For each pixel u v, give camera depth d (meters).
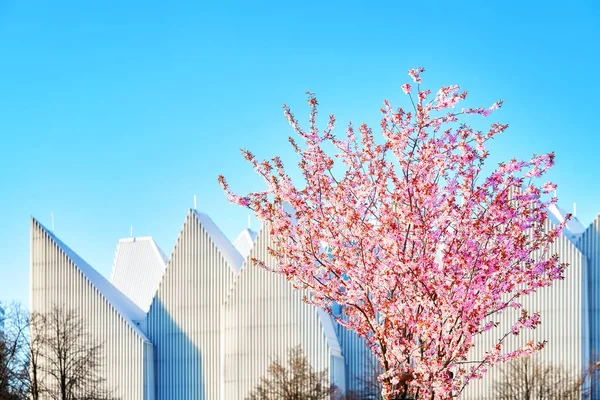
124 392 89.19
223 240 95.38
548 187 30.00
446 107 30.28
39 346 84.50
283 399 79.44
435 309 28.69
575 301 79.38
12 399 77.12
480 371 30.05
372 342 31.08
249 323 86.62
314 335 83.94
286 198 30.20
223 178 30.73
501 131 30.28
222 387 86.94
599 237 81.06
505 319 80.19
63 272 93.38
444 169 29.80
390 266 28.77
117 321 90.69
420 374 29.22
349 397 80.81
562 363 78.81
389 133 30.44
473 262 28.75
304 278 30.14
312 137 30.73
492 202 29.17
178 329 91.56
